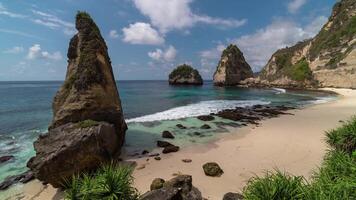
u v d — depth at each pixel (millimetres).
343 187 5402
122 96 56656
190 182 9406
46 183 10578
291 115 26750
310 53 81500
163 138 18219
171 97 53531
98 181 7375
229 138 17688
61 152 10352
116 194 7133
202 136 18578
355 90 52906
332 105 33344
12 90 87688
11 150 16422
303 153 13484
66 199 7402
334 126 20062
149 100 47250
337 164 7172
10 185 10961
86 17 17266
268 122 23203
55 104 16375
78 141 10844
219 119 25625
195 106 37344
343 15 77062
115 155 13688
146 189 10047
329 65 66938
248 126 21719
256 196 5949
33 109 36250
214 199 8938
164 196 7496
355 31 64688
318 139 16188
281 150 14250
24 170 12875
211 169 11156
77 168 10781
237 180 10484
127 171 8398
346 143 10039
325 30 83125
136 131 20609
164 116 28031
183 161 13055
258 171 11328
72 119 14445
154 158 13742
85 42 16359
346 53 62562
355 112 26797
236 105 37906
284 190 5801
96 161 11453
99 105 15047
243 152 14219
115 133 13953
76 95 14766
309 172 10859
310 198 5438
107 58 18141
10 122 26438
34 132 21750
